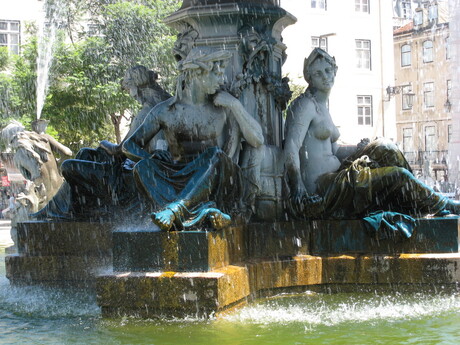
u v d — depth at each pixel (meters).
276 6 8.75
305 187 8.51
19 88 31.80
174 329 6.15
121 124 33.00
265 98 8.52
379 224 7.84
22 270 8.37
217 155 7.20
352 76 46.19
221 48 8.41
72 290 8.16
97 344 5.77
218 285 6.37
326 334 6.02
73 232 8.23
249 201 7.87
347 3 45.53
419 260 7.77
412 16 64.25
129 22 30.09
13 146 14.02
